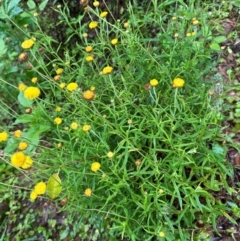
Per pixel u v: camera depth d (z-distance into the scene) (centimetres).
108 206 58
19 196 73
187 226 56
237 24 75
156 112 57
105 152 56
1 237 70
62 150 58
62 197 61
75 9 85
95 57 73
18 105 83
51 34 86
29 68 64
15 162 52
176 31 69
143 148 58
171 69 61
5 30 76
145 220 56
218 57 71
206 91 62
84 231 64
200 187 55
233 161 61
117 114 56
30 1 76
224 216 58
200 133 55
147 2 82
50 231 68
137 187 56
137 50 64
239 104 65
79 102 58
